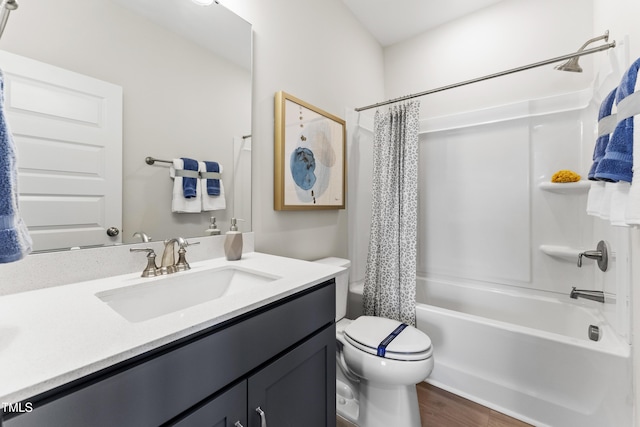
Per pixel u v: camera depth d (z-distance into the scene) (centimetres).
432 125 226
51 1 79
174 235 108
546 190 185
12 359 42
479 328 147
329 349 95
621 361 112
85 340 49
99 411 43
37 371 40
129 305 81
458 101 222
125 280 86
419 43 239
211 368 59
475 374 149
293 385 81
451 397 153
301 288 82
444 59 228
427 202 233
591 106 169
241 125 131
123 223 94
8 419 36
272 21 146
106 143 90
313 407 88
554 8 186
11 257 50
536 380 132
